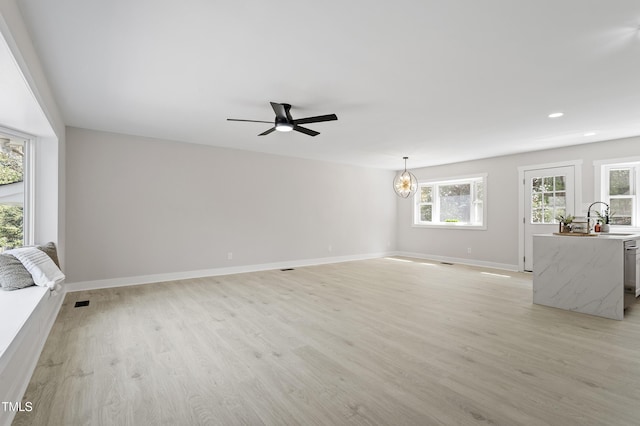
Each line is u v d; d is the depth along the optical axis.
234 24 2.18
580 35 2.29
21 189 3.63
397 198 8.91
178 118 4.27
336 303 4.09
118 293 4.57
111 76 2.98
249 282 5.34
